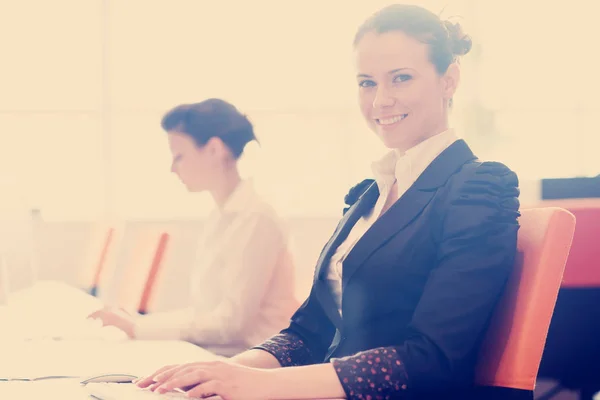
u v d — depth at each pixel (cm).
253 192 232
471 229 102
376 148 591
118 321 209
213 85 636
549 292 101
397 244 110
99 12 625
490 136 638
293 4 641
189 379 93
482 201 104
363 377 95
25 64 612
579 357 283
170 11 634
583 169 657
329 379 95
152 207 598
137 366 137
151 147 611
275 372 96
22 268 306
